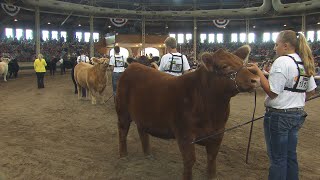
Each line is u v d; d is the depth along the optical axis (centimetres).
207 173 439
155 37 3972
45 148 614
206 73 374
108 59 1127
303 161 557
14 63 2562
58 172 493
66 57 3203
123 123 536
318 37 4609
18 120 873
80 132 746
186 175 402
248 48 373
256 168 516
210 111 376
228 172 497
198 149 616
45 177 474
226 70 348
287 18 4281
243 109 1091
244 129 779
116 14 3897
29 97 1384
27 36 4691
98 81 1140
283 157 355
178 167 516
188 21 4425
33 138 687
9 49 3647
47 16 4194
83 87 1287
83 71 1215
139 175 483
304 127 807
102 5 4234
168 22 4806
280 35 354
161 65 606
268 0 3478
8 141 659
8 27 4459
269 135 359
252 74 341
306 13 3353
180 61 599
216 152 421
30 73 3062
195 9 4256
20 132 738
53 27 4922
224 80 353
